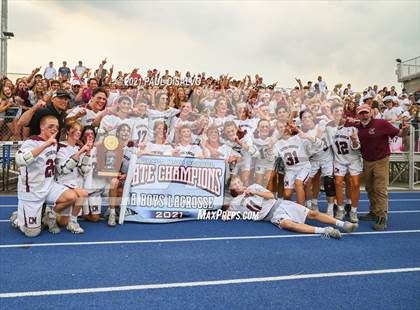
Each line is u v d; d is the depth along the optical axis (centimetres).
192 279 371
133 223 592
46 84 979
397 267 421
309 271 402
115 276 373
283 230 575
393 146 1098
